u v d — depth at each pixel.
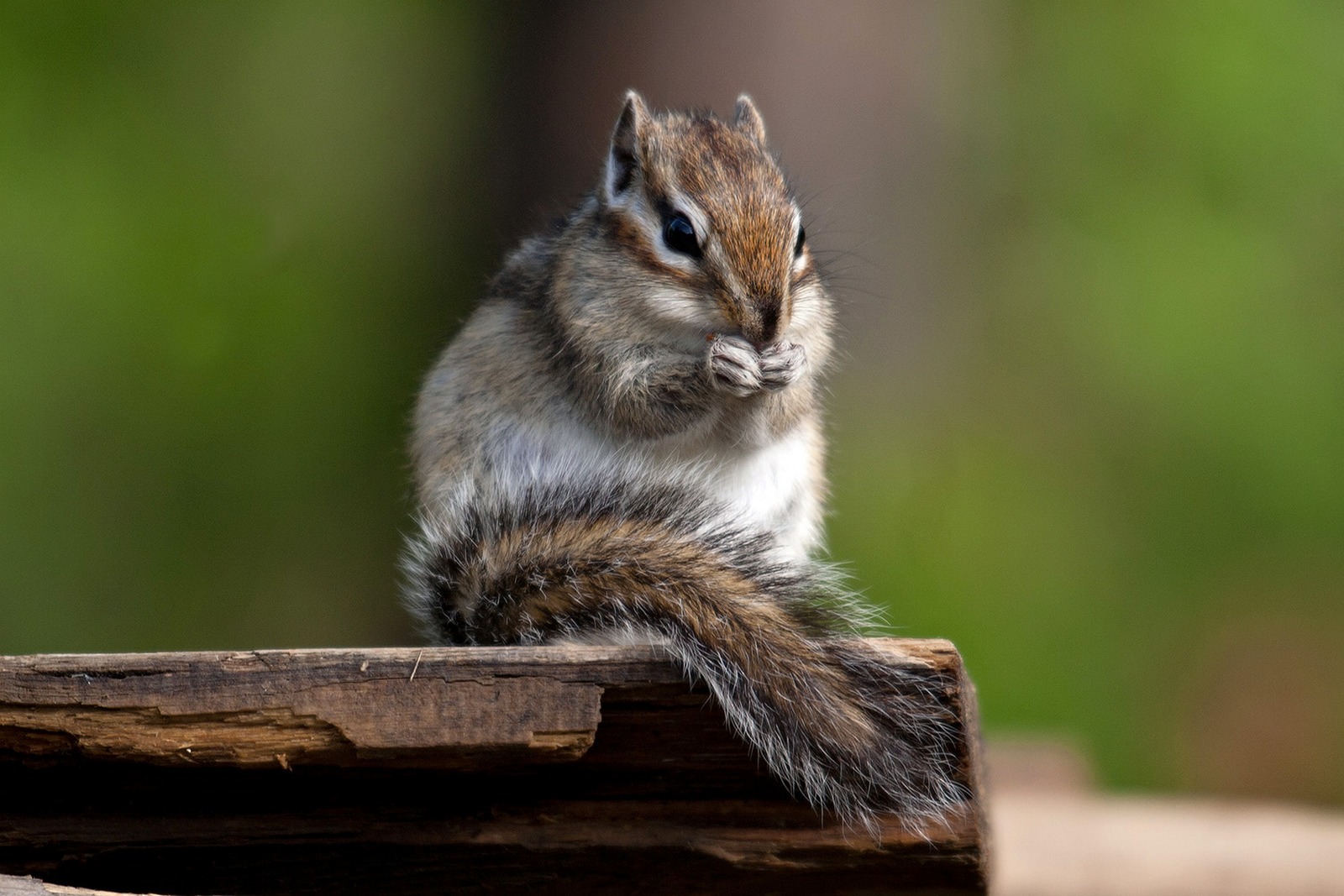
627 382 6.81
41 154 17.48
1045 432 16.95
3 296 16.89
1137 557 16.56
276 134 18.53
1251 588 16.56
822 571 5.37
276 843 4.91
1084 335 17.92
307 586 17.02
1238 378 17.69
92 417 16.81
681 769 4.88
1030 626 15.23
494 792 4.91
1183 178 18.80
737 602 5.13
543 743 4.67
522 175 14.88
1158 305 18.09
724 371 6.42
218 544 16.92
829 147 14.60
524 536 5.68
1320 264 18.41
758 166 6.87
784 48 14.38
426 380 7.65
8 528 16.30
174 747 4.70
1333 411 17.48
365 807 4.91
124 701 4.69
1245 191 18.75
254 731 4.70
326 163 18.61
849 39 14.61
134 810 4.89
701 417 6.84
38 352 16.83
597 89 14.49
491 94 15.48
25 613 16.06
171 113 18.17
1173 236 18.50
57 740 4.70
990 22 17.48
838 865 4.94
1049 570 15.75
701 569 5.34
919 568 15.27
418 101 18.86
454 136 17.81
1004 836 9.68
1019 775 11.61
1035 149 18.80
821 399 7.68
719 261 6.55
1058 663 15.24
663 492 5.84
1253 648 16.19
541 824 4.91
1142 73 18.86
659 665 4.74
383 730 4.68
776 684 4.82
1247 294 18.19
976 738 5.13
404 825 4.91
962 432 16.12
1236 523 16.95
